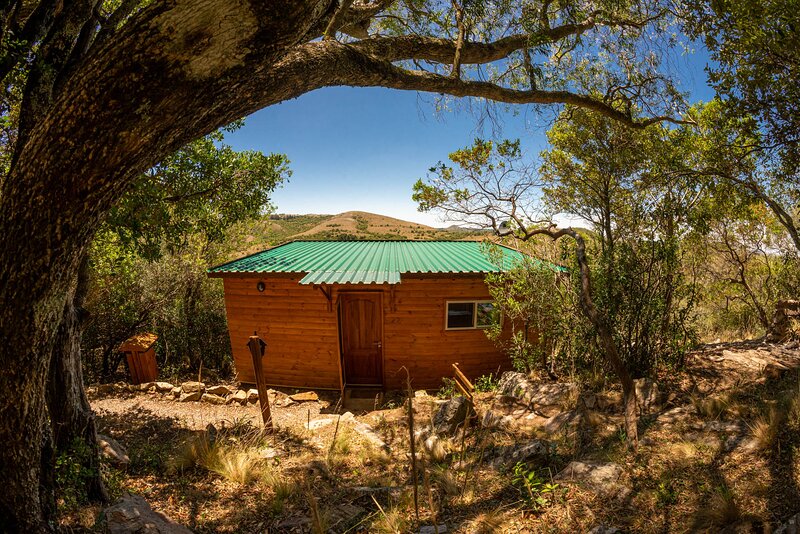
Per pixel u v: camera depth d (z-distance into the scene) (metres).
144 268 11.34
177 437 6.11
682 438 4.18
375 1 4.41
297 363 10.11
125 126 1.49
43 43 2.86
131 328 11.16
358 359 10.30
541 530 3.10
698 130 6.80
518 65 5.48
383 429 6.46
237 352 10.36
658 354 6.32
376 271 8.89
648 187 6.50
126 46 1.39
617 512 3.21
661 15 4.77
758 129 4.62
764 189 6.21
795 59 3.80
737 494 3.10
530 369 7.61
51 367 3.37
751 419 4.21
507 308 8.61
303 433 6.41
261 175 8.40
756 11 3.70
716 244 10.30
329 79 2.52
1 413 1.97
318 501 4.06
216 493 4.23
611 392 5.84
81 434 3.53
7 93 3.89
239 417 7.75
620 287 6.20
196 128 1.83
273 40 1.48
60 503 3.25
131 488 4.19
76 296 3.75
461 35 3.78
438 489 4.10
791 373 5.24
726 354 6.71
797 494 2.93
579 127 7.49
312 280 8.32
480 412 6.45
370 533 3.40
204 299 13.28
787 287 9.63
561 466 4.24
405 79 3.11
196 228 9.09
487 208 6.14
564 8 4.46
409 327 9.77
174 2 1.34
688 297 6.68
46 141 1.54
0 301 1.77
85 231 1.76
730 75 4.50
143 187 6.00
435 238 15.84
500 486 3.94
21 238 1.67
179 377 11.00
